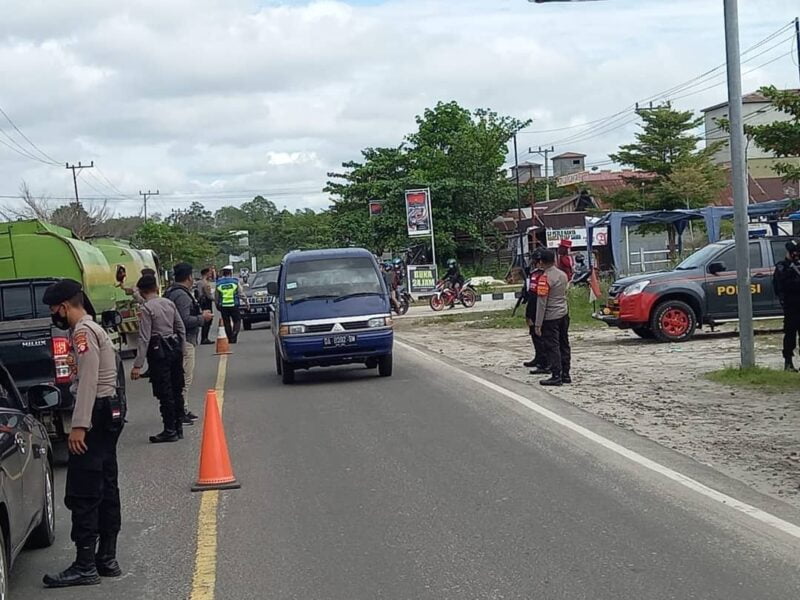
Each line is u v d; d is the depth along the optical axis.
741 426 11.19
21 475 6.56
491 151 58.66
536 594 6.04
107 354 6.82
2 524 5.99
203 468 9.38
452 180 56.88
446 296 36.91
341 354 16.52
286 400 14.95
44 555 7.54
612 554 6.79
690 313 20.20
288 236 105.12
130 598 6.37
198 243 82.00
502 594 6.05
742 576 6.25
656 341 20.52
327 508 8.34
